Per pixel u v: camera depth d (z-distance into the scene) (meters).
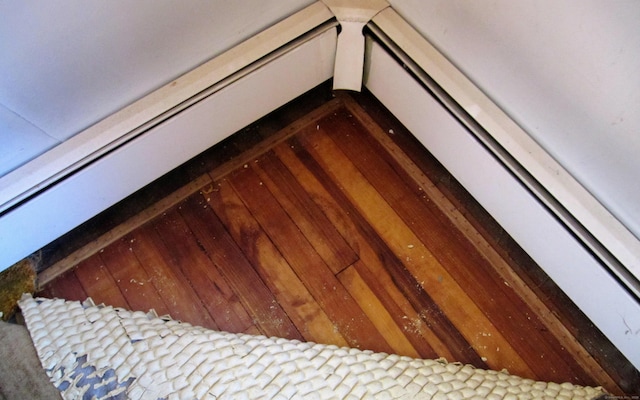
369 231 1.22
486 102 1.00
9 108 0.91
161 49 1.01
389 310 1.15
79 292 1.20
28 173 1.01
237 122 1.22
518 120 0.99
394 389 1.02
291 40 1.10
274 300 1.17
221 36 1.07
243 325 1.16
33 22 0.83
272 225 1.23
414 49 1.06
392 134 1.31
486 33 0.92
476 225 1.22
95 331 1.10
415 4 1.04
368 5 1.10
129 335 1.09
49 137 1.02
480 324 1.14
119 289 1.20
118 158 1.08
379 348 1.13
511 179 1.00
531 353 1.11
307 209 1.25
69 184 1.05
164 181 1.28
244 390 1.02
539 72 0.87
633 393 1.08
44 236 1.15
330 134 1.31
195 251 1.22
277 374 1.04
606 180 0.90
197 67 1.08
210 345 1.07
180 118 1.09
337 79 1.28
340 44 1.17
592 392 1.05
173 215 1.25
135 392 1.03
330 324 1.15
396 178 1.27
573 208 0.93
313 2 1.12
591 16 0.73
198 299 1.18
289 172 1.28
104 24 0.90
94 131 1.04
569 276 1.04
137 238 1.24
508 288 1.16
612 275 0.93
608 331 1.05
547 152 0.97
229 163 1.29
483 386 1.03
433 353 1.12
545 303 1.15
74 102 0.99
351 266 1.19
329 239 1.22
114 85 1.01
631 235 0.90
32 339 1.09
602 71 0.77
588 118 0.84
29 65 0.87
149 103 1.05
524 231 1.08
